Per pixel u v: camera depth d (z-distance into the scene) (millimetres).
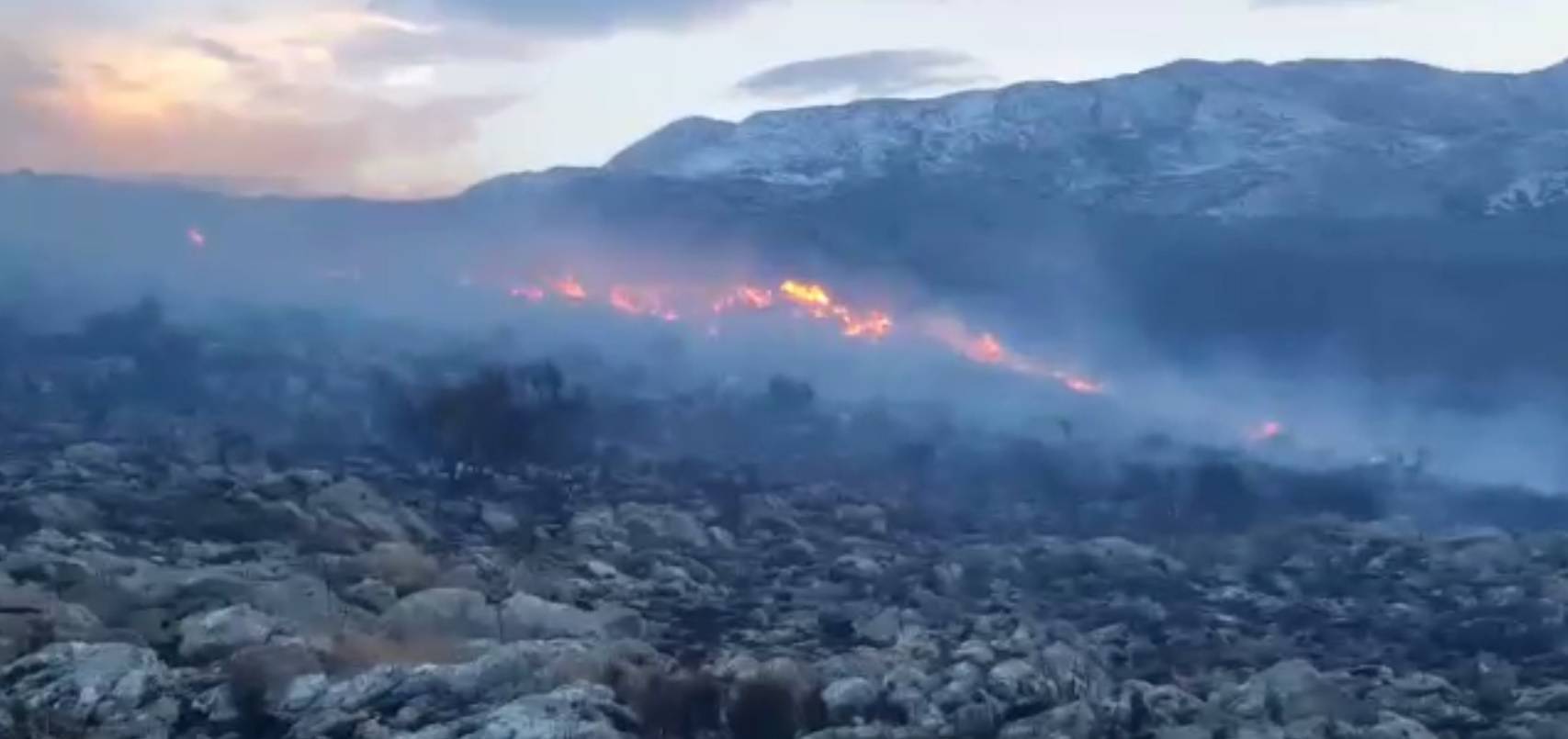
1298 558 71750
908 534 75500
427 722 43438
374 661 47125
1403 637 60812
